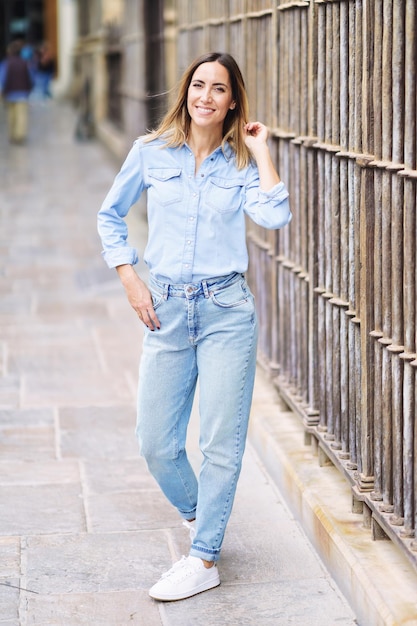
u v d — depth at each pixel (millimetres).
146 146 4625
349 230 5094
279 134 6492
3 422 7156
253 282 7660
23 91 26656
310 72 5680
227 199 4539
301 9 5973
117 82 23875
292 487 5660
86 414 7344
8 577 4949
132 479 6172
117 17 27344
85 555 5195
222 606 4699
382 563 4602
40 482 6125
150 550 5250
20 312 10250
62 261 12773
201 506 4770
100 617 4602
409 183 4152
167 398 4715
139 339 9312
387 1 4305
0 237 14359
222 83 4477
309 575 4996
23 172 21344
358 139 4867
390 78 4359
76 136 28094
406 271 4242
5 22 52344
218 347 4590
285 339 6609
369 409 4848
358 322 4945
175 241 4551
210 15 9078
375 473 4785
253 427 6652
